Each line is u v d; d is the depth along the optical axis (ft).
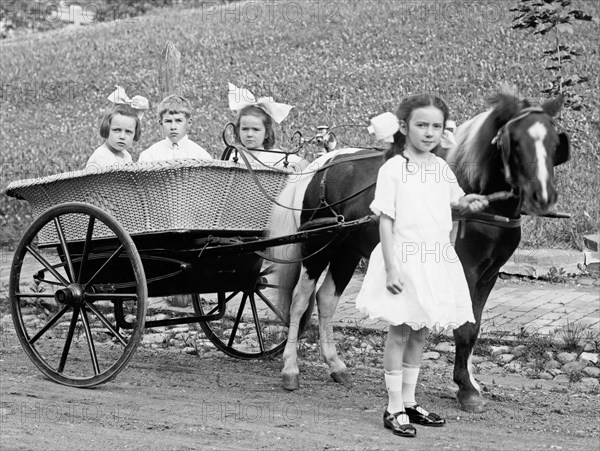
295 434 16.22
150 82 64.80
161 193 19.79
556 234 35.86
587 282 32.48
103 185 20.54
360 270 35.19
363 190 20.20
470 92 49.93
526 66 51.93
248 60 64.13
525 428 17.21
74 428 16.42
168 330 28.12
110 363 23.43
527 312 28.17
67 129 59.06
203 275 21.52
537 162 16.15
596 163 41.11
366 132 46.70
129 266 21.27
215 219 20.62
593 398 19.95
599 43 53.42
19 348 25.38
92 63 72.28
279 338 26.37
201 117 54.39
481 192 17.89
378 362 23.88
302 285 21.20
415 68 55.52
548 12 36.88
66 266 21.84
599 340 24.50
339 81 56.03
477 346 24.85
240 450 15.11
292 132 48.19
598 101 46.44
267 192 21.61
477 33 59.21
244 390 20.43
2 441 15.40
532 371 22.68
